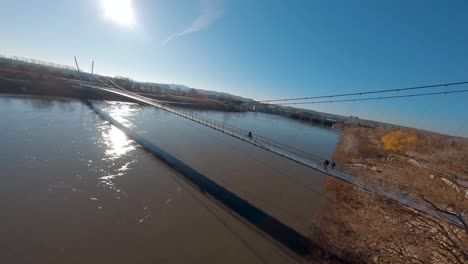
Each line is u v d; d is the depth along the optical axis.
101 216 12.55
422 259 10.66
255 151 31.66
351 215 15.70
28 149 20.19
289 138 49.53
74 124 31.27
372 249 12.09
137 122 39.56
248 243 11.98
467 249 9.42
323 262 11.10
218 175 20.80
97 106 51.09
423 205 13.66
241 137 25.20
